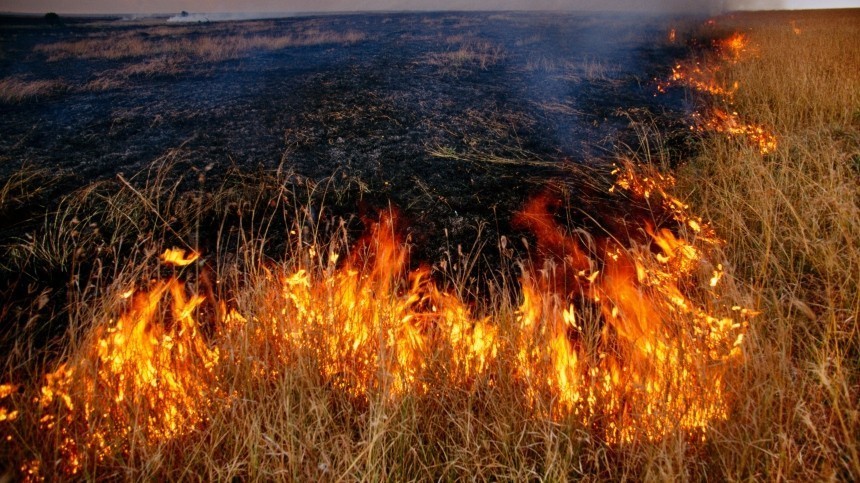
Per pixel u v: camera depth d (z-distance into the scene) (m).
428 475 1.75
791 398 1.85
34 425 1.77
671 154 5.12
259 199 3.95
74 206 3.74
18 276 2.95
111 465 1.72
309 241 3.44
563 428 1.84
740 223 3.10
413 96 7.57
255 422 1.76
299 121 6.16
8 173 4.33
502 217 3.91
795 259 2.87
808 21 20.14
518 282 3.04
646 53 12.30
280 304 2.38
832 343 2.19
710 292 2.40
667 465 1.58
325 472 1.65
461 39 14.53
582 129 6.14
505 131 5.97
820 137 4.31
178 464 1.81
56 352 2.25
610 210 4.00
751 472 1.62
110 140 5.39
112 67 10.02
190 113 6.50
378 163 4.89
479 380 2.08
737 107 6.48
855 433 1.76
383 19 25.83
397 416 1.91
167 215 3.67
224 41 14.04
